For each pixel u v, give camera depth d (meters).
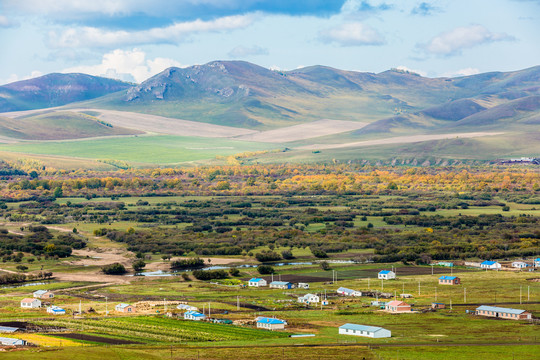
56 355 160.12
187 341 186.38
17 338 181.88
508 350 175.88
